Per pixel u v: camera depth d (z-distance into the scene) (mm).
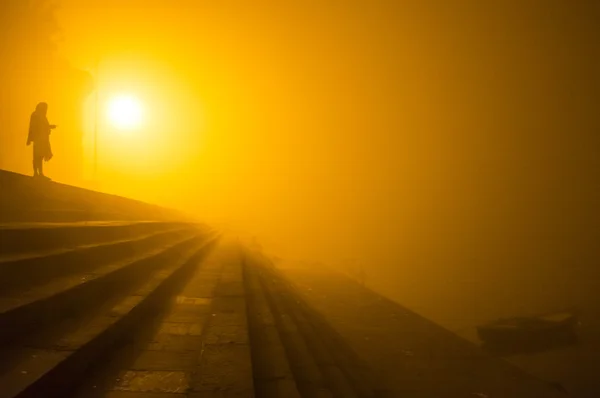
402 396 9977
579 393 15594
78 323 4938
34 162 11734
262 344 6828
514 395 10414
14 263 4836
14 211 7570
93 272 6344
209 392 4168
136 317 6047
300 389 5910
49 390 3449
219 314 7246
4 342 3922
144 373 4582
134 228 10891
